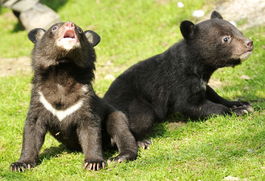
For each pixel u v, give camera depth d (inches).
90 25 979.9
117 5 1074.1
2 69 836.0
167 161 411.5
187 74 516.7
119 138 444.1
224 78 668.7
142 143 470.9
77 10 1091.3
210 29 512.4
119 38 911.0
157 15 962.1
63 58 415.2
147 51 812.0
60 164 429.7
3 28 1151.0
